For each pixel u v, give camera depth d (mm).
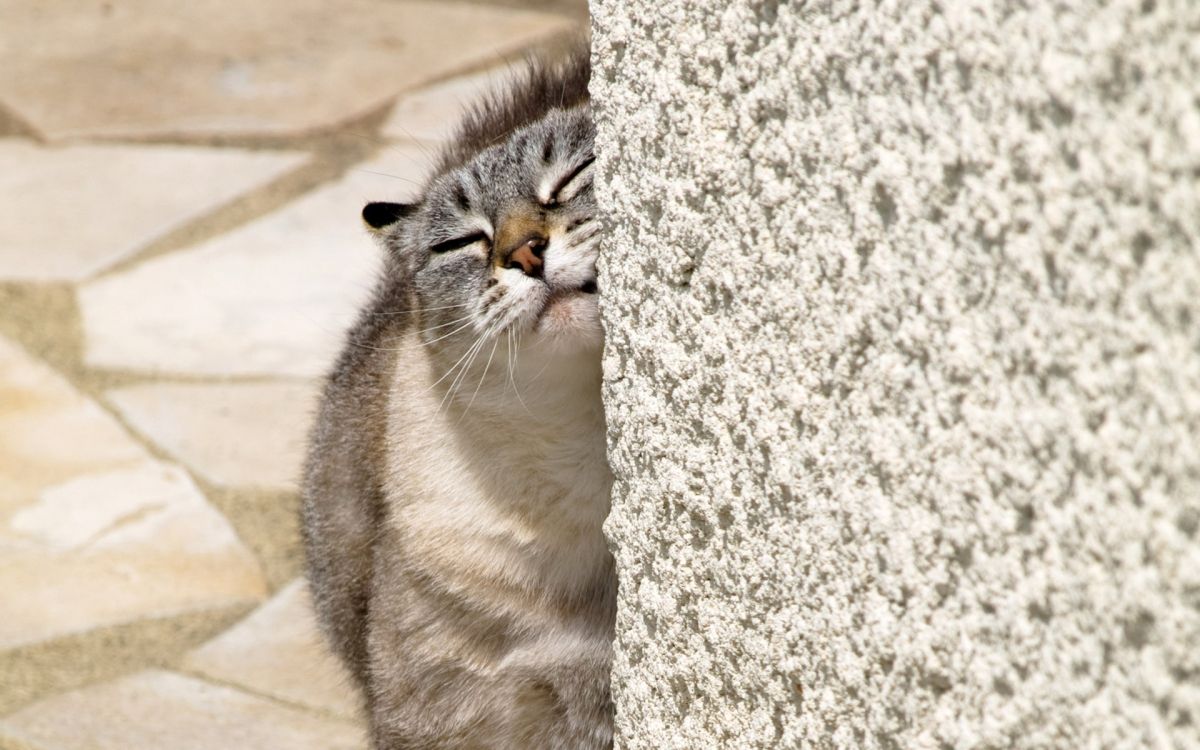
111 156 11156
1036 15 2262
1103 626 2303
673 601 3551
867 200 2697
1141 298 2148
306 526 6168
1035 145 2295
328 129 11336
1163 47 2055
